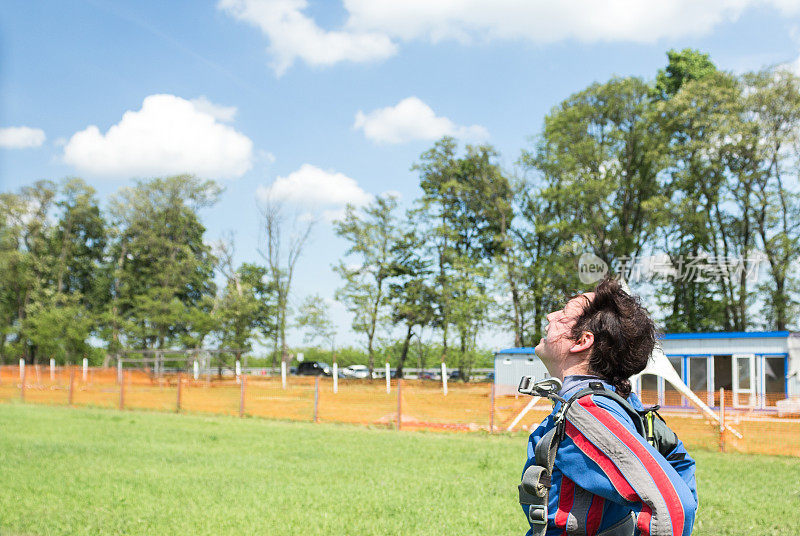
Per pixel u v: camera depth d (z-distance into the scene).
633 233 47.47
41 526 7.46
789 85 41.34
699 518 8.17
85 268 77.69
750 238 45.06
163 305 67.75
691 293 45.84
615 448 1.46
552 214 52.03
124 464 12.16
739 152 42.44
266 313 64.00
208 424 21.11
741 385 27.31
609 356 1.69
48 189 74.56
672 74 55.25
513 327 50.44
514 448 15.89
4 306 72.94
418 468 12.38
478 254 58.84
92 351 73.88
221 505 8.72
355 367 68.31
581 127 48.09
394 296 58.00
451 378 65.75
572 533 1.51
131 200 72.00
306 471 11.77
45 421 21.03
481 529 7.48
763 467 13.54
